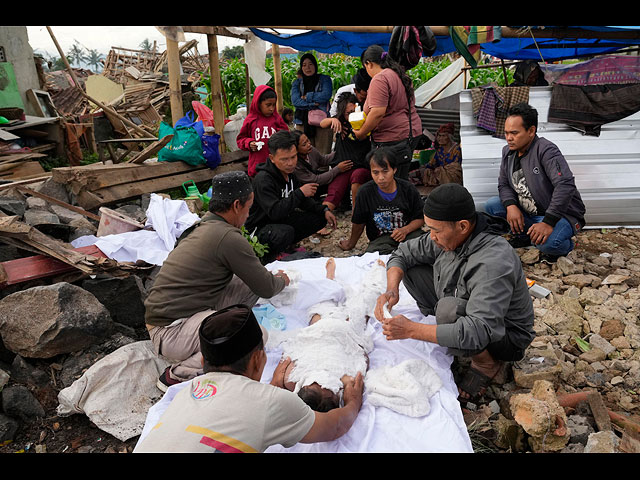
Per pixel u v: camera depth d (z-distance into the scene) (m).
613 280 4.03
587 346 3.25
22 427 2.80
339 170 5.76
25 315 3.13
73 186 5.20
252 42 8.70
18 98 9.74
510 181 4.49
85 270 3.47
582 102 4.81
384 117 5.08
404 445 2.17
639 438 2.46
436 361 2.72
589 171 4.96
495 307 2.38
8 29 9.59
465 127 5.11
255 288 2.92
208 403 1.74
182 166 6.39
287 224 4.85
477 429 2.60
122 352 3.05
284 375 2.45
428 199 2.47
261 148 5.78
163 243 4.15
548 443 2.33
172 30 5.88
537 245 4.29
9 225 3.38
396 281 2.95
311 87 7.64
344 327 2.65
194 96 17.97
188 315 2.79
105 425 2.73
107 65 22.83
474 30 5.30
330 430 2.03
